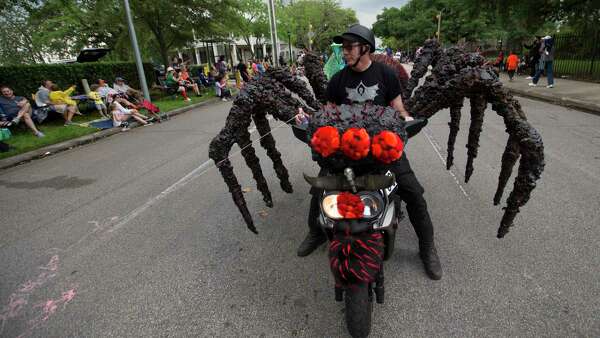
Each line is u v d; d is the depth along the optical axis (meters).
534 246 2.71
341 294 1.96
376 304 2.21
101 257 2.99
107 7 14.82
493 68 2.23
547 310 2.07
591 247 2.66
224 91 15.14
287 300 2.32
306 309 2.23
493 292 2.25
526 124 2.09
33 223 3.75
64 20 19.73
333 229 1.80
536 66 12.88
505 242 2.79
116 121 8.92
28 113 8.07
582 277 2.34
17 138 7.78
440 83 2.23
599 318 1.99
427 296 2.26
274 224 3.37
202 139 7.23
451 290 2.30
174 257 2.92
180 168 5.29
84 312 2.33
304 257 2.81
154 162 5.73
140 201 4.15
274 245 3.00
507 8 15.80
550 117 7.29
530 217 3.14
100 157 6.35
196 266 2.77
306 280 2.52
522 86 12.06
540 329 1.94
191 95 15.93
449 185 3.95
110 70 12.75
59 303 2.44
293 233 3.19
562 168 4.27
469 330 1.97
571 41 14.61
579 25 14.27
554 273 2.39
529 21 15.56
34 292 2.58
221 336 2.05
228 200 4.00
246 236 3.18
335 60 4.46
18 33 20.97
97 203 4.18
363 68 2.43
